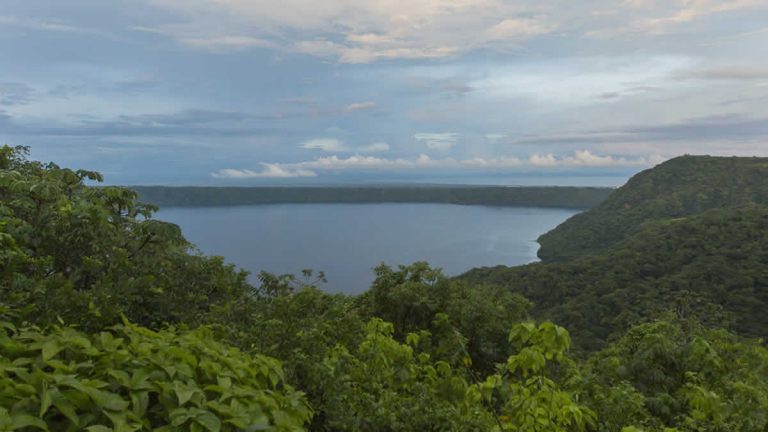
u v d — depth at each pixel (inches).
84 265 173.8
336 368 164.4
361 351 196.7
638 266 2394.2
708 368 275.3
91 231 179.0
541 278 2448.3
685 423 220.1
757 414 209.3
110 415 71.8
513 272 2600.9
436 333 337.4
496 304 375.9
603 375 294.5
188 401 84.0
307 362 157.6
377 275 381.7
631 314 1699.1
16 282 145.3
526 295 2352.4
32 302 143.8
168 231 199.5
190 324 184.4
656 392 260.7
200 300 202.1
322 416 155.7
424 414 168.9
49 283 149.1
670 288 2108.8
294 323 180.1
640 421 222.4
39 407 72.6
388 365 199.2
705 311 520.7
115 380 82.1
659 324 328.8
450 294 368.8
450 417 165.6
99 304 150.8
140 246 201.9
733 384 239.0
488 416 175.8
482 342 351.9
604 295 2090.3
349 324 208.2
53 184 185.9
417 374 214.1
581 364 321.1
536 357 135.2
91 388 74.0
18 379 80.4
